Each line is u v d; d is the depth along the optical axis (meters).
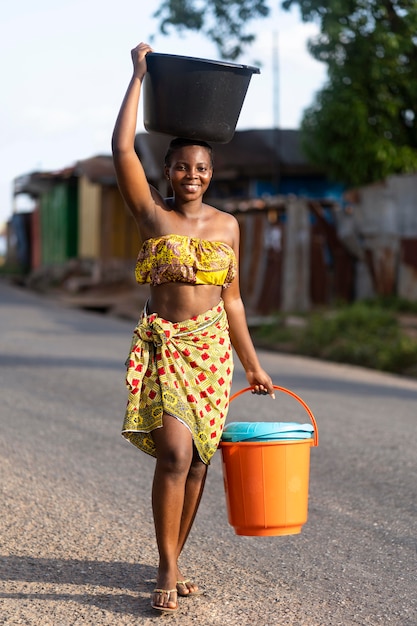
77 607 4.28
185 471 4.22
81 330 18.67
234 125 4.40
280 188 27.70
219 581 4.69
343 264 20.44
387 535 5.50
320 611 4.29
